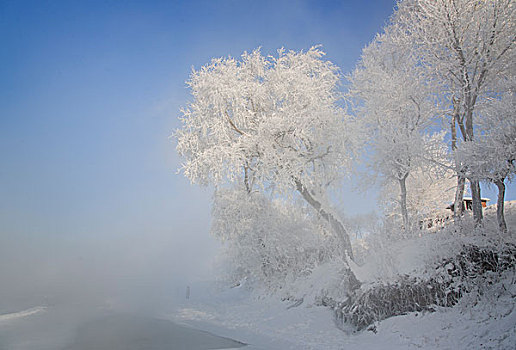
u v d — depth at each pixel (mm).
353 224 19312
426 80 19594
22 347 11125
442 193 25594
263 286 23141
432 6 17344
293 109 17625
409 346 10516
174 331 14820
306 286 19125
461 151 14117
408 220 19031
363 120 20156
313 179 17188
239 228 20906
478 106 17203
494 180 13648
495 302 10828
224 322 17531
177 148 18672
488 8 16125
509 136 12672
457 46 17047
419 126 20141
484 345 9148
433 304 12047
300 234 21438
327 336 13016
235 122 18047
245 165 18031
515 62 16469
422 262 13625
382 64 22828
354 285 14930
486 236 13758
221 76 18234
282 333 14055
